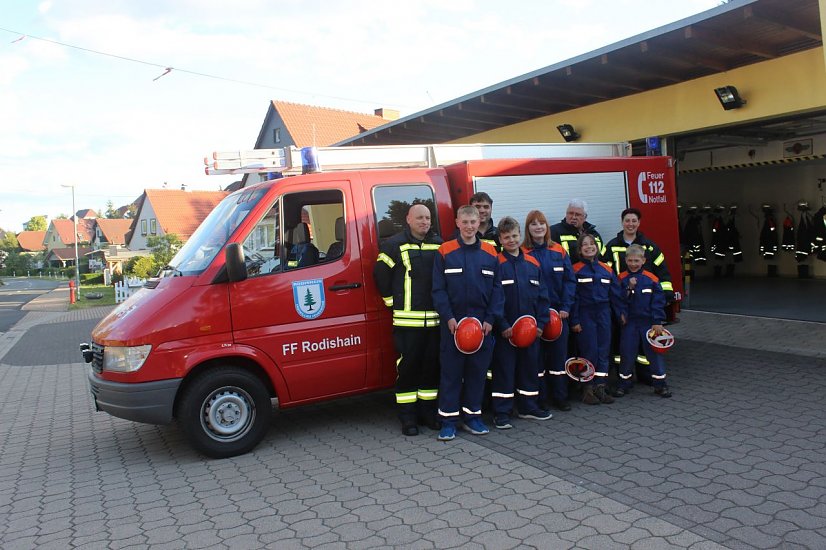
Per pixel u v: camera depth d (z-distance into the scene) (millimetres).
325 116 29234
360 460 4949
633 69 9094
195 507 4215
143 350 4875
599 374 6090
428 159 6527
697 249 16156
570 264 5832
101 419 6773
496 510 3871
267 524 3887
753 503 3730
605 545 3344
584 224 6461
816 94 8195
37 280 67812
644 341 6176
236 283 5137
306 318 5348
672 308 7352
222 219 5602
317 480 4574
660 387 6113
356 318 5543
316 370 5398
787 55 8453
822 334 8312
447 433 5309
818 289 12875
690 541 3326
